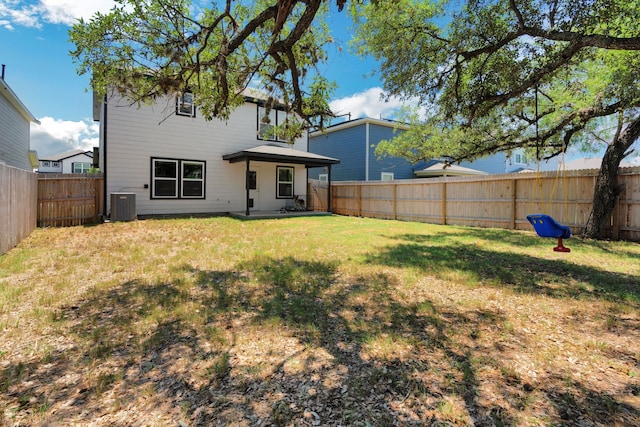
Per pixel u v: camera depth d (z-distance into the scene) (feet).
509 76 18.08
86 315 9.91
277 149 45.62
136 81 16.07
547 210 29.73
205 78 18.78
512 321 9.77
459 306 10.98
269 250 20.18
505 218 32.81
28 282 13.12
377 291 12.41
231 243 22.62
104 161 36.19
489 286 13.21
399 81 20.49
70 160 127.13
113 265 15.99
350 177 62.59
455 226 35.27
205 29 14.85
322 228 31.73
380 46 20.57
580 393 6.30
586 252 20.39
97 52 14.30
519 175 31.58
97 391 6.33
